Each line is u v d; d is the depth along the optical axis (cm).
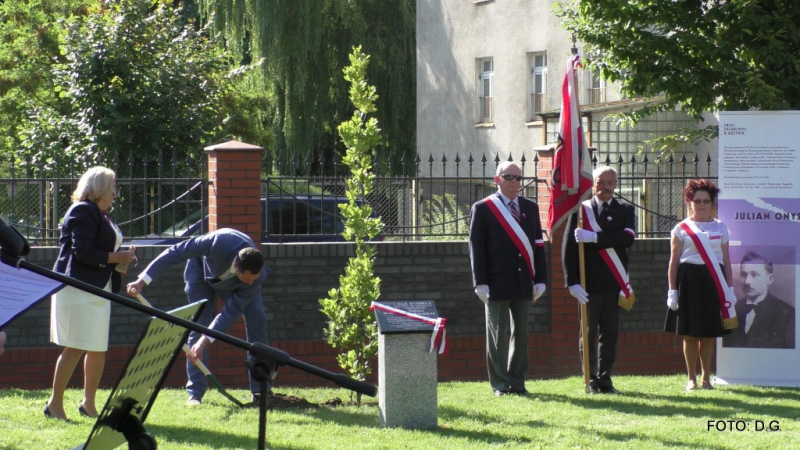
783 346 869
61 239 667
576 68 845
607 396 811
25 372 921
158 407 743
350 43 2692
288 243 969
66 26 1516
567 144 832
